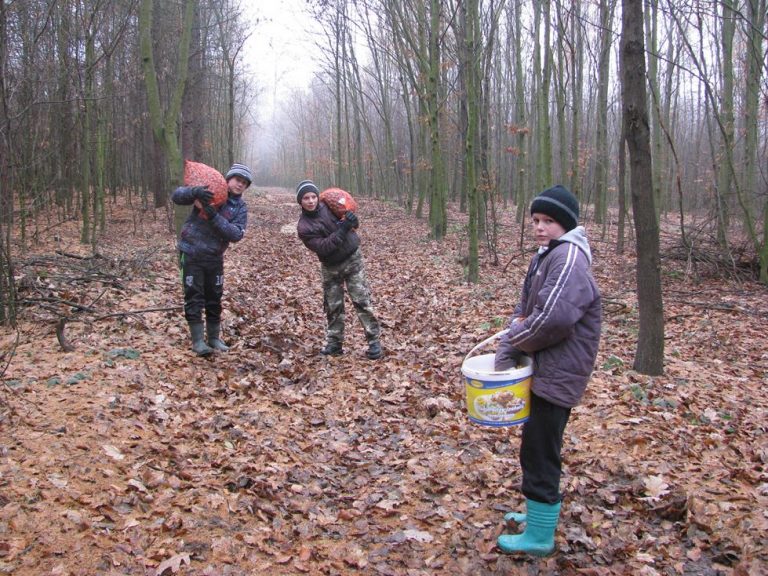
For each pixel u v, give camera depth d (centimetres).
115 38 1177
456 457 421
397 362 627
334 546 320
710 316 846
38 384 455
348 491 381
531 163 2416
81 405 424
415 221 2253
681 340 730
